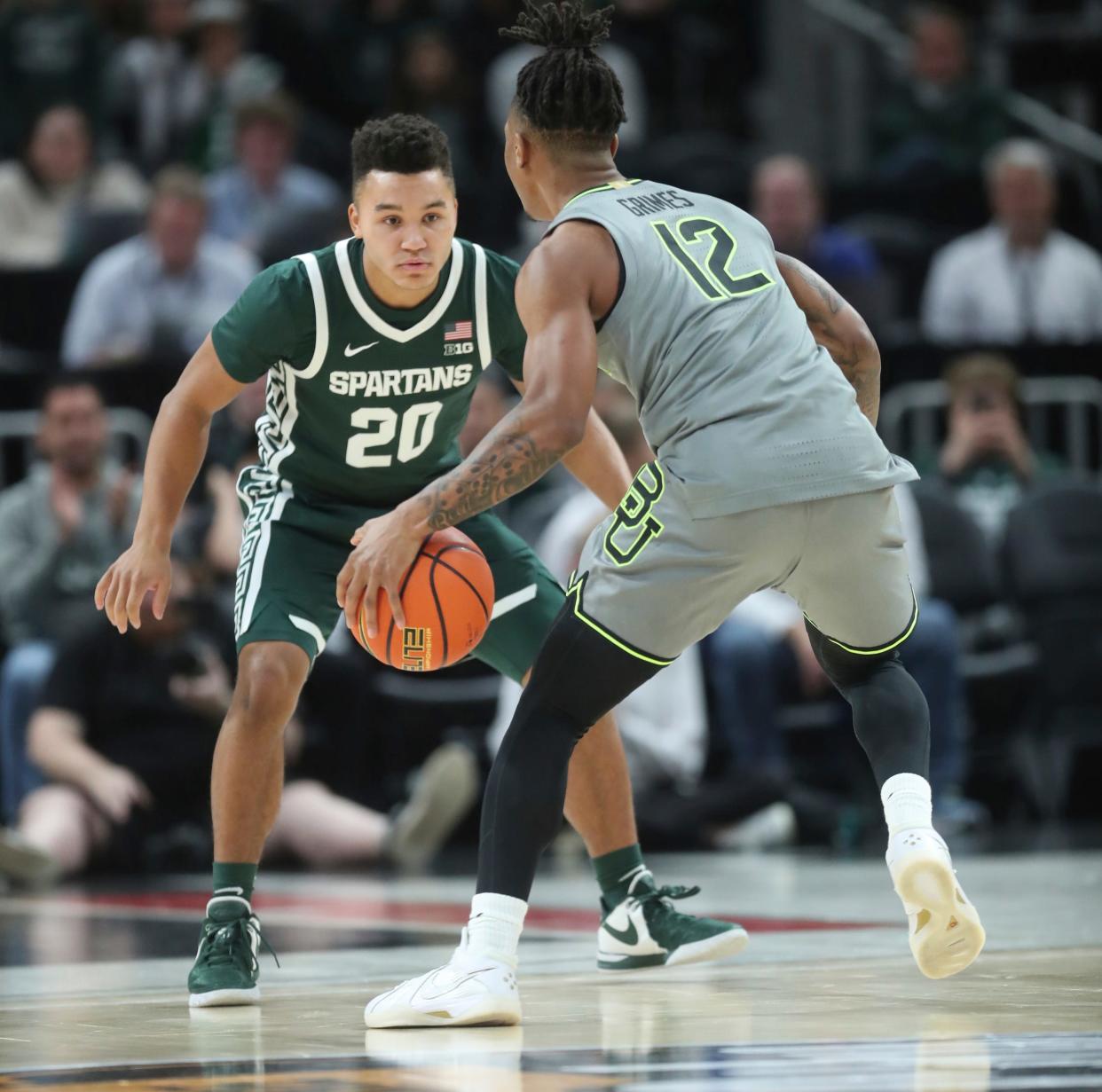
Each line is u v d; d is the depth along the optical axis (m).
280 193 35.97
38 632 27.42
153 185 38.22
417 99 40.91
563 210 11.34
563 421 10.46
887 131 41.62
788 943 14.72
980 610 29.70
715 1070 8.60
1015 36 43.56
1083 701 30.08
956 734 27.59
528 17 11.81
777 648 28.81
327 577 13.14
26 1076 8.90
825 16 46.19
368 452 13.20
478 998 10.34
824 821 27.16
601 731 13.38
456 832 29.80
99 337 31.38
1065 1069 8.48
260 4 44.84
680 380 10.88
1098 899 17.83
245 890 12.42
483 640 13.54
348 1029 10.48
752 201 37.69
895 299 37.16
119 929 17.80
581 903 19.28
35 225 36.38
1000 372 30.61
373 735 28.47
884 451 11.15
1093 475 32.25
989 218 39.12
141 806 25.36
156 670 25.83
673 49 46.41
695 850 26.83
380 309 12.67
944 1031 9.76
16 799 26.69
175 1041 10.11
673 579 10.72
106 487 27.75
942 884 10.40
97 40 40.25
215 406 12.83
